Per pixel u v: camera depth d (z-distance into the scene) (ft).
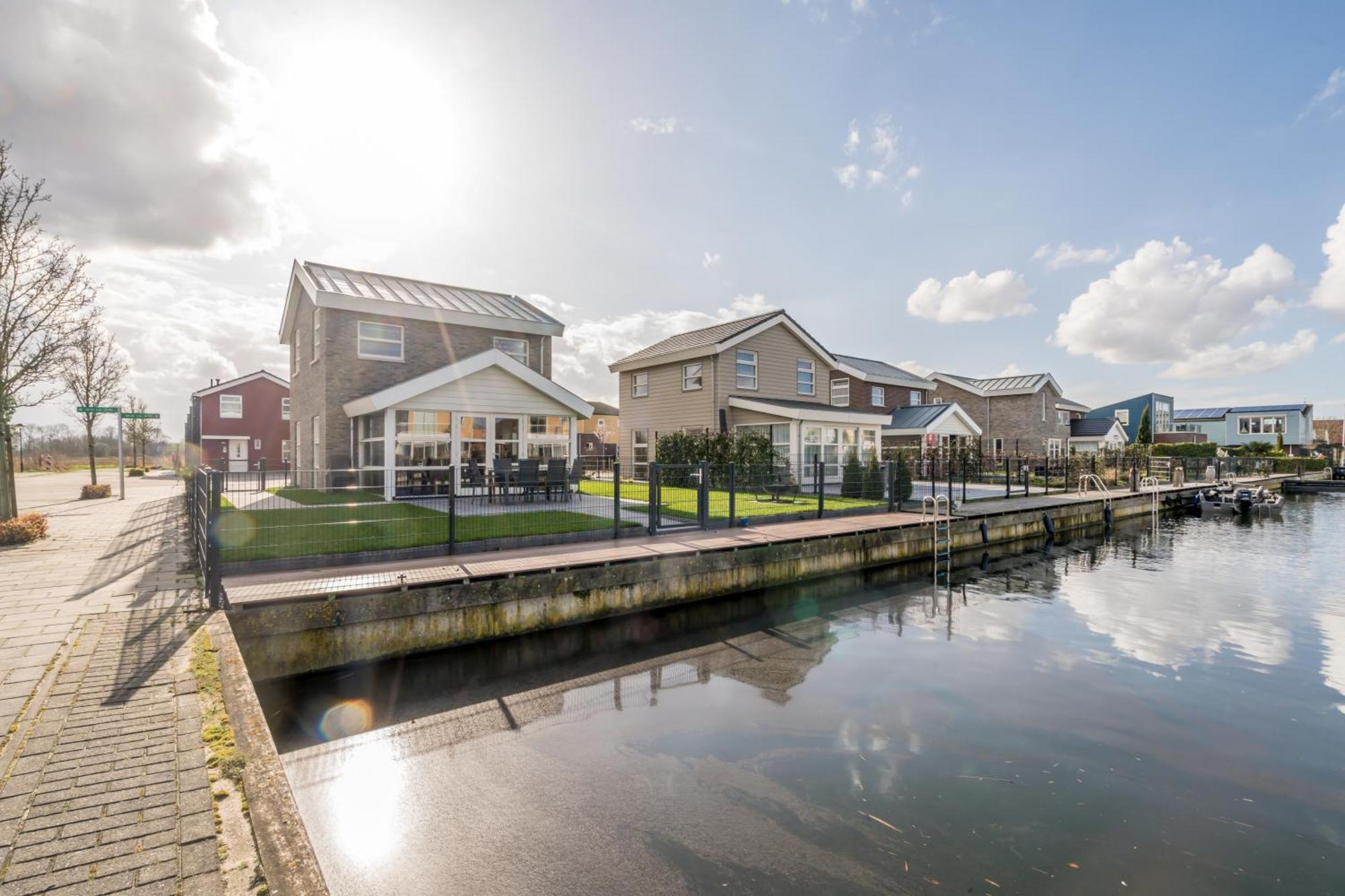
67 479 101.04
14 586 21.31
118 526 38.11
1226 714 18.57
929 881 11.22
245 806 8.72
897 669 22.07
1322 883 11.42
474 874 11.34
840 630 26.86
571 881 11.12
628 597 27.66
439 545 28.07
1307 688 20.61
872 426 69.00
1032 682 20.92
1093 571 40.32
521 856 11.87
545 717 17.94
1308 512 76.07
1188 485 85.20
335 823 12.89
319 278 54.03
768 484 51.60
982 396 113.39
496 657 22.52
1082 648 24.53
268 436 107.34
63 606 18.76
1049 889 11.11
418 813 13.26
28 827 8.07
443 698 19.16
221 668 13.80
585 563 26.11
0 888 6.92
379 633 21.36
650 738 16.72
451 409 45.78
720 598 31.09
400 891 10.89
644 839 12.37
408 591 21.70
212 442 103.81
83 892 6.93
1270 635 26.32
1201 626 27.61
